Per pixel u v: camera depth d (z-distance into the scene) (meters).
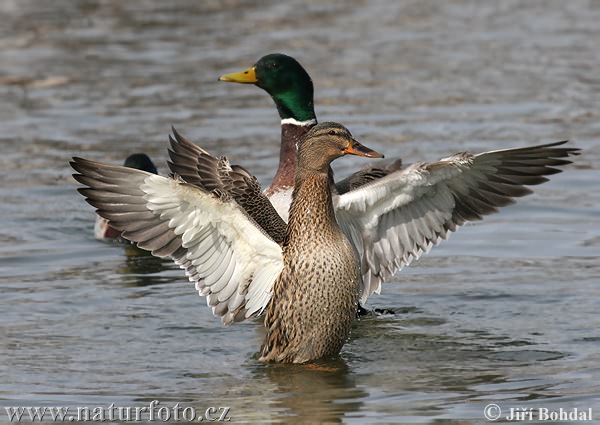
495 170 11.16
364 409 9.46
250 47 25.22
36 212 16.28
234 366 10.76
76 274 13.73
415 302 12.63
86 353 11.02
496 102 21.03
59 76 23.39
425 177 11.19
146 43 25.94
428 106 20.81
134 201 10.47
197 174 12.38
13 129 19.86
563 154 10.95
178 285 13.31
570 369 10.39
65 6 30.02
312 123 13.89
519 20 28.33
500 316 12.07
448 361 10.77
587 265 13.62
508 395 9.70
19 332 11.58
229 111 20.94
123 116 20.58
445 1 30.97
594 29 27.02
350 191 11.62
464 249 14.47
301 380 10.30
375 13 29.31
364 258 11.78
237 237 10.66
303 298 10.61
